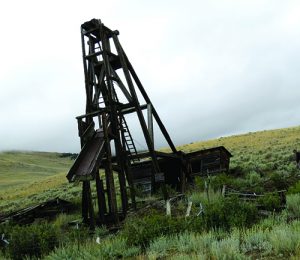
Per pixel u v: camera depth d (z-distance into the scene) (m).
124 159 20.50
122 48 21.53
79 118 19.91
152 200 21.58
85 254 11.04
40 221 21.86
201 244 10.10
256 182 24.41
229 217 12.53
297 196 15.53
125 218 18.33
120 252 11.05
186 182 27.73
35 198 45.72
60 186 57.41
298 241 8.88
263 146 55.75
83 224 18.33
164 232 12.05
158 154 22.98
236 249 9.12
